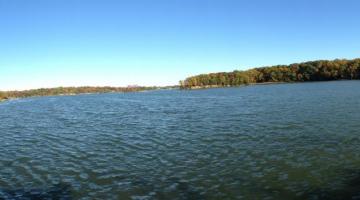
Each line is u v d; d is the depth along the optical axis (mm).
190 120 61938
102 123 64625
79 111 97875
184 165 31859
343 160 30547
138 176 29359
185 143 41125
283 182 26281
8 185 28469
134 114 80000
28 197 25750
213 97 131125
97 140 46062
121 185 27375
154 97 167500
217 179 27672
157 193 25406
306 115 57375
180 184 26984
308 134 41781
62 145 43750
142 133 49844
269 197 23797
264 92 140750
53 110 107562
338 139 38156
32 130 59781
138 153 37281
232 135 44312
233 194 24578
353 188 24469
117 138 46688
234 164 31312
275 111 66500
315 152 33594
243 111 70812
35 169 32844
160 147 39625
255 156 33500
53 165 34000
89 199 24922
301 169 28891
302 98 93062
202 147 38531
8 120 80188
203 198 24172
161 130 51781
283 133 43406
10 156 38781
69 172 31422
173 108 90688
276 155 33406
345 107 64188
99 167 32594
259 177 27578
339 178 26375
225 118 61438
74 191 26594
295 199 23312
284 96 106625
